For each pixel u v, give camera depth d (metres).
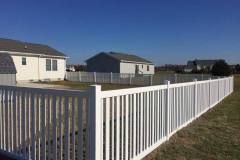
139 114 4.37
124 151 4.05
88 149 3.36
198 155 4.64
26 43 26.97
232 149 4.98
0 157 4.35
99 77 27.61
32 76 24.34
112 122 3.68
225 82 13.76
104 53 34.34
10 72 13.70
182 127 6.49
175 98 5.98
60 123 3.71
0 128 4.50
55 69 27.09
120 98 3.98
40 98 3.90
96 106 3.28
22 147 4.19
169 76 23.70
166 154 4.68
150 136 4.74
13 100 4.27
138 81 25.30
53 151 3.81
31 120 4.04
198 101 8.01
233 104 11.07
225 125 6.98
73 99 3.54
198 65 70.44
